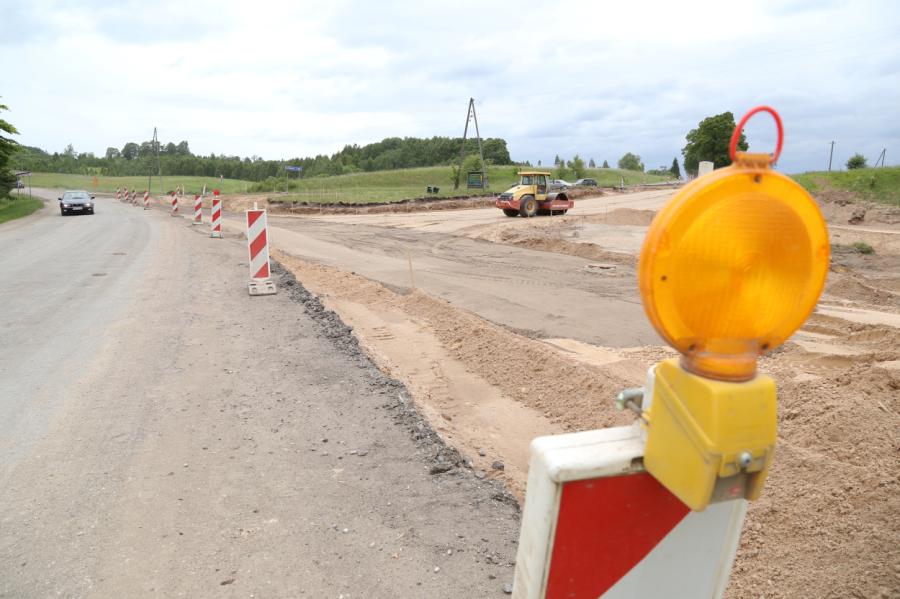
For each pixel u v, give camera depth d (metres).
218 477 4.20
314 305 9.46
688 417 1.22
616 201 43.91
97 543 3.48
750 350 1.21
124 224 27.36
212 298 10.23
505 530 3.49
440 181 79.81
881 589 2.69
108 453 4.62
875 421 4.20
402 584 3.04
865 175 39.56
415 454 4.47
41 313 9.42
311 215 36.34
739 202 1.12
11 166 48.97
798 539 3.21
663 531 1.45
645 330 8.32
